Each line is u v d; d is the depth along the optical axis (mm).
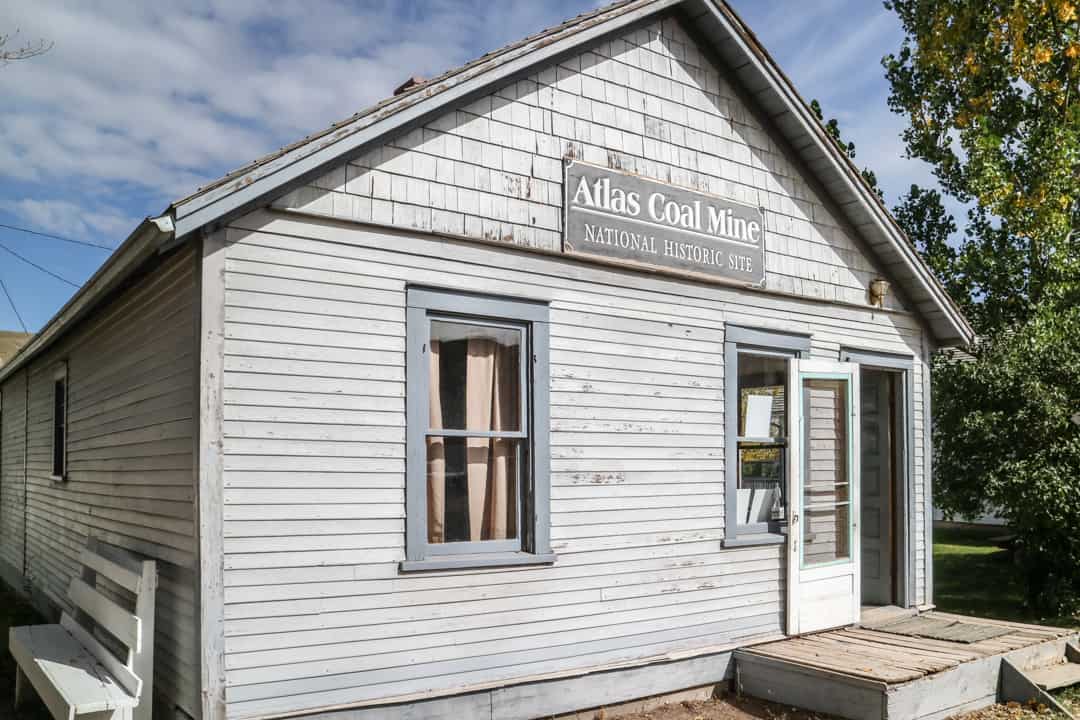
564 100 6785
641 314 7152
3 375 13438
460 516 6082
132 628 5520
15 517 13031
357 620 5438
